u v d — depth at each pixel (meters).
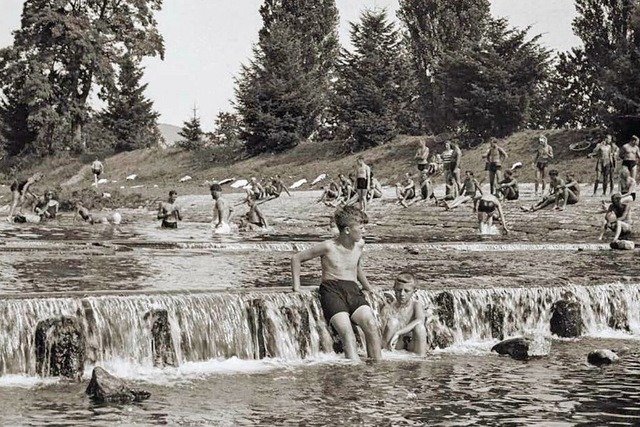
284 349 12.75
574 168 53.41
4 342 11.32
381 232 33.62
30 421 9.12
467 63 65.44
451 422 9.18
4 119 97.69
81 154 95.38
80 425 8.99
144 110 97.81
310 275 17.11
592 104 62.47
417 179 61.12
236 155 85.06
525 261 20.39
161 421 9.18
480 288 14.40
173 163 88.38
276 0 91.94
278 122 80.81
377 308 13.23
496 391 10.59
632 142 36.12
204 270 17.88
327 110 82.31
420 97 79.62
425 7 83.19
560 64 72.25
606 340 14.34
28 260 19.58
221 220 31.94
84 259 20.08
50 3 90.38
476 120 65.12
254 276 16.73
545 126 73.94
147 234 30.92
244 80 83.19
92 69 91.81
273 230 33.56
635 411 9.69
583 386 10.89
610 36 70.12
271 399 10.16
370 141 73.44
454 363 12.34
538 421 9.24
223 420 9.23
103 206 68.81
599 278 15.90
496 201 31.80
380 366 12.12
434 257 21.72
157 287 14.14
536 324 14.61
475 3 82.62
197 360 12.35
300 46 87.25
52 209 41.69
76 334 11.41
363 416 9.41
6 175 93.75
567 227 32.59
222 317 12.58
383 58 75.81
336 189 51.38
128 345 11.91
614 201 27.00
